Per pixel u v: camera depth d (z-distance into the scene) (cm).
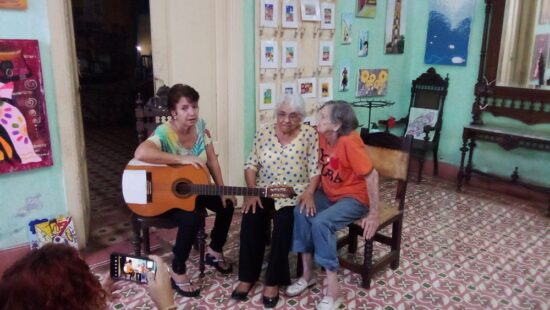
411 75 486
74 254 91
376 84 453
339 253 291
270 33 348
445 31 446
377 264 249
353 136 230
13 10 236
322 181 246
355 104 436
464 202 389
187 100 232
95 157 512
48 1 245
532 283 256
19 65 242
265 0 337
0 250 255
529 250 297
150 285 129
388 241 267
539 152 393
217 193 229
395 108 483
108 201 374
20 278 82
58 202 272
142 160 229
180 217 233
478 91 424
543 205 384
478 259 283
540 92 384
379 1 432
